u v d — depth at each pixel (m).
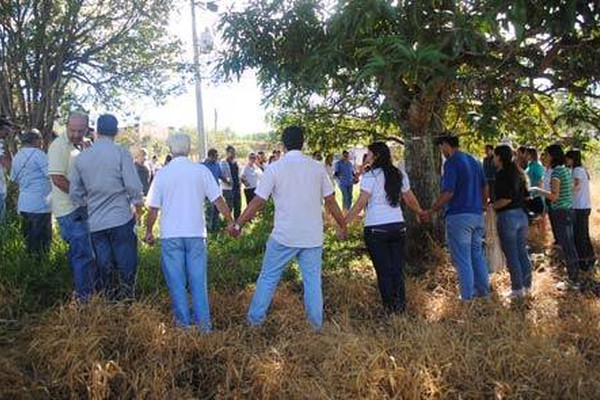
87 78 11.75
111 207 5.46
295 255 5.50
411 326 4.86
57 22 9.91
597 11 3.61
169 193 5.30
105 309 4.84
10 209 8.36
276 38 6.51
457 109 7.14
